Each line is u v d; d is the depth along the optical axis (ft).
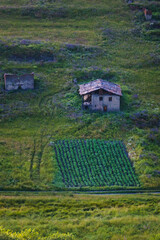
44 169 469.57
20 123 561.02
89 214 387.55
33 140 524.93
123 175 470.39
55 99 616.39
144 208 399.85
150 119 573.33
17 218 378.32
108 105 590.96
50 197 418.31
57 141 525.75
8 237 324.60
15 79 622.13
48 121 569.23
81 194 433.48
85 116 578.25
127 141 531.91
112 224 365.61
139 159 491.72
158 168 479.82
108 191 444.14
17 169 465.06
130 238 345.10
